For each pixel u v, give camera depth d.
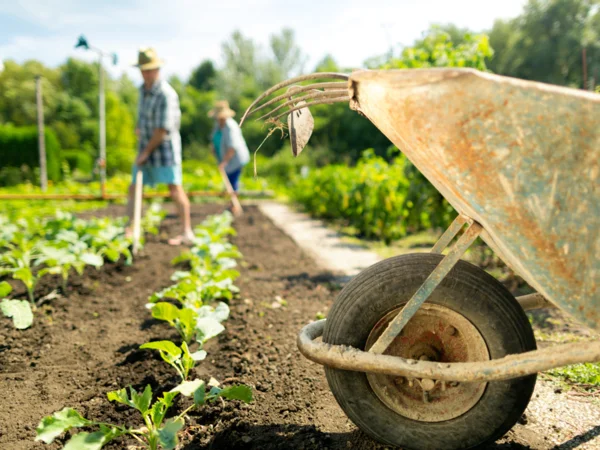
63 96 47.03
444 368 1.64
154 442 1.84
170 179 5.73
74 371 2.67
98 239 4.96
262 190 13.52
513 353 1.72
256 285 4.43
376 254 5.75
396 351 1.87
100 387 2.49
